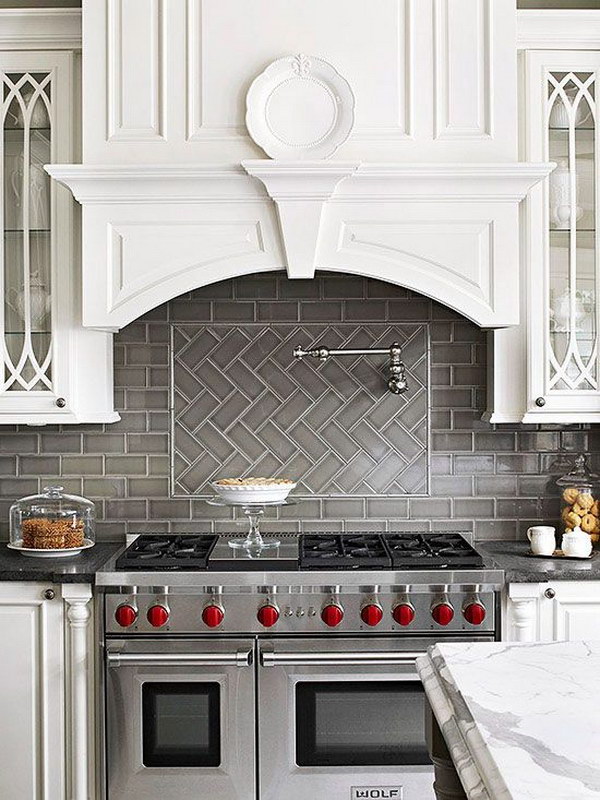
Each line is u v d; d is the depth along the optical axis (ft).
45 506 10.57
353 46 10.36
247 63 10.34
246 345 11.67
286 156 10.16
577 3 11.62
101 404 10.88
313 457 11.72
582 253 10.82
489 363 11.37
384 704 9.68
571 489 11.08
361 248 10.32
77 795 9.73
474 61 10.39
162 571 9.69
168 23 10.36
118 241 10.34
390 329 11.66
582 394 10.73
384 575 9.59
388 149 10.36
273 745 9.66
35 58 10.78
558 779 3.64
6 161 10.85
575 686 5.04
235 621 9.63
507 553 10.77
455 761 4.25
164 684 9.66
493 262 10.29
